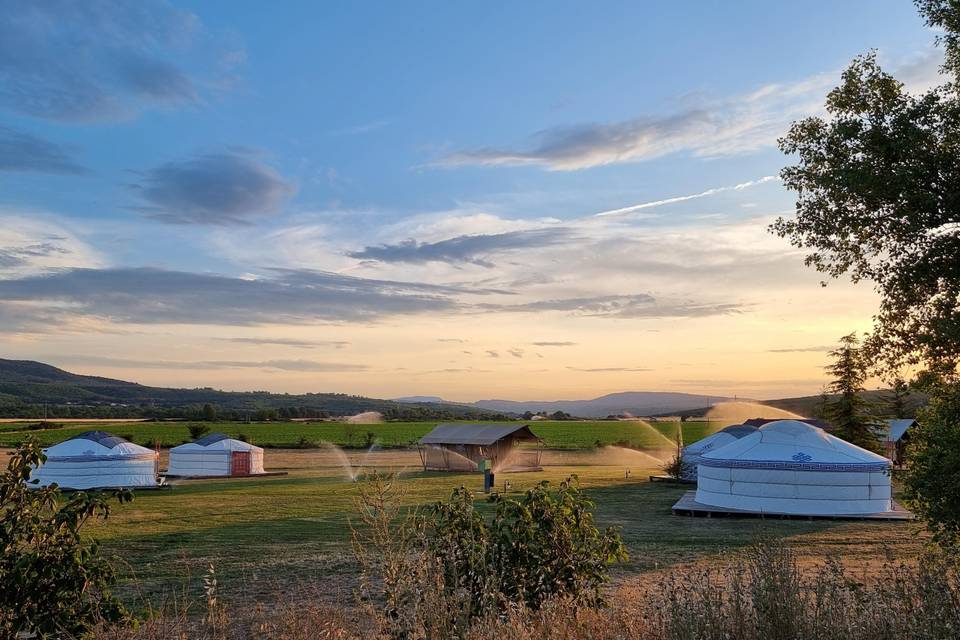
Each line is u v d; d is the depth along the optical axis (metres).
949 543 8.43
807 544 17.17
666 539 17.84
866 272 14.61
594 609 6.48
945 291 13.38
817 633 5.40
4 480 6.33
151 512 24.45
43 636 6.07
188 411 135.50
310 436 83.62
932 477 8.50
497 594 6.14
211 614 7.19
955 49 13.62
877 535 18.69
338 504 26.53
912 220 12.82
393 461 54.12
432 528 7.00
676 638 5.44
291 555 15.74
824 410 40.91
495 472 44.22
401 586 5.82
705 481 25.27
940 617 5.34
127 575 13.87
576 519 7.54
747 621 5.64
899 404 43.31
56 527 6.31
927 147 13.05
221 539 18.42
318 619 7.06
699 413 170.12
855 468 22.94
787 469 23.23
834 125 14.16
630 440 81.62
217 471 43.09
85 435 36.81
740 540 17.64
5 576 6.11
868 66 14.02
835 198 14.21
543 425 121.50
